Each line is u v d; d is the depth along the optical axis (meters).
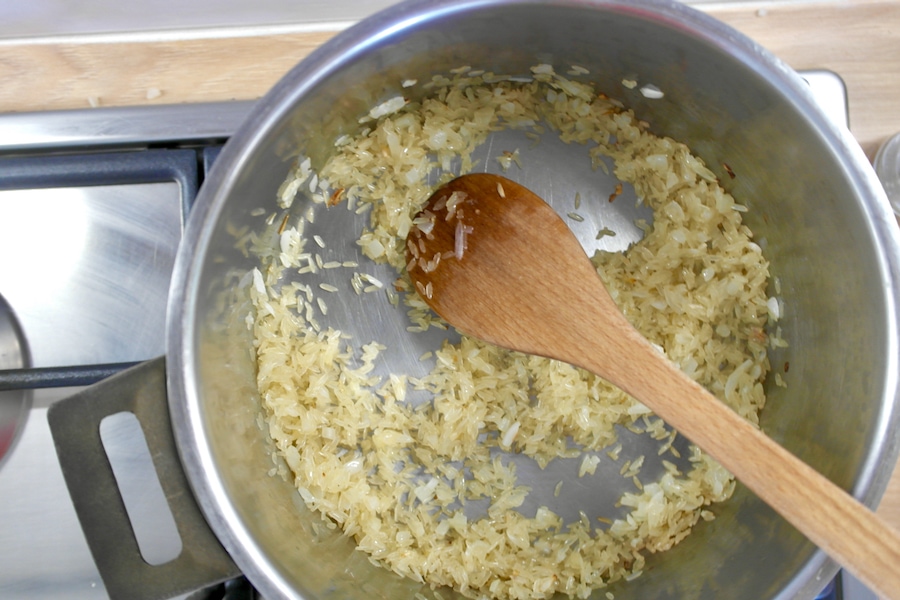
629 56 0.43
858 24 0.48
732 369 0.48
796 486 0.39
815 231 0.43
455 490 0.48
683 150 0.47
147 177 0.45
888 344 0.40
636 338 0.43
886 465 0.40
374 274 0.48
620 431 0.48
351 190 0.48
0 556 0.45
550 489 0.48
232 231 0.42
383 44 0.40
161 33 0.48
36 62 0.48
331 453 0.47
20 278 0.46
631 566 0.47
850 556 0.38
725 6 0.49
